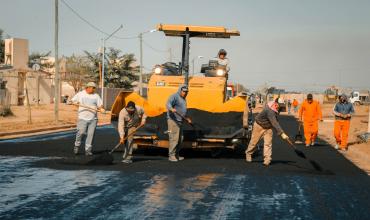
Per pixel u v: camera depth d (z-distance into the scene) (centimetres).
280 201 783
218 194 823
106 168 1084
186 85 1284
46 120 2741
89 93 1280
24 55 4931
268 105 1196
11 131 2022
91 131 1276
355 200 807
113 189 845
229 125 1295
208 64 1448
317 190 886
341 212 718
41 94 4853
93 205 723
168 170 1071
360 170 1173
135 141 1302
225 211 703
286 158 1371
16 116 2945
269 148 1209
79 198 770
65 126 2480
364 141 1920
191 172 1051
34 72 4703
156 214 676
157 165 1146
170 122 1213
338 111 1647
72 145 1555
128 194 805
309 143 1744
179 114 1205
